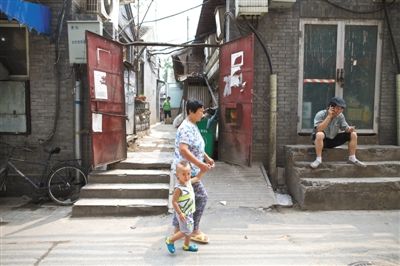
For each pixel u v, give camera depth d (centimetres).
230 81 721
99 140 664
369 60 742
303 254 438
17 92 734
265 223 548
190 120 446
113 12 857
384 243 472
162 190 637
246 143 679
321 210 610
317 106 741
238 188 653
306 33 730
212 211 594
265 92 725
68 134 737
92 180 669
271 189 654
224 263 415
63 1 711
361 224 544
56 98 730
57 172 685
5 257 434
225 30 792
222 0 894
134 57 1184
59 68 728
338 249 452
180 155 445
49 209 650
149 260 424
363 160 682
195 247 448
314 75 738
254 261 420
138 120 1123
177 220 446
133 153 830
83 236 504
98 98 660
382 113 745
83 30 691
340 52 736
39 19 665
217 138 788
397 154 686
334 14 723
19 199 718
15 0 584
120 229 532
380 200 616
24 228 539
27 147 736
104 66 680
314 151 671
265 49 704
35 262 420
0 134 737
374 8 728
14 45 729
